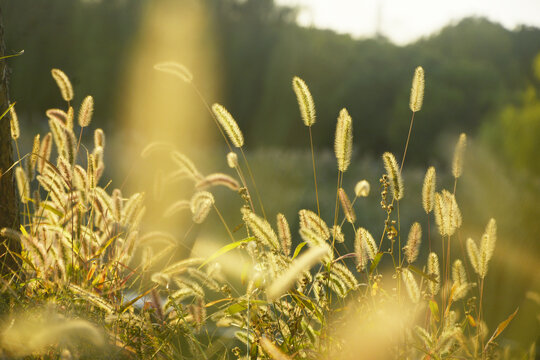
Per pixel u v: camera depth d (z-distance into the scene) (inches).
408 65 1531.7
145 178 460.4
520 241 237.9
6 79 113.5
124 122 1123.9
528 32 1494.8
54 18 611.8
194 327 97.7
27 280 97.3
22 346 69.6
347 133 92.7
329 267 86.1
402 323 82.3
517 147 432.8
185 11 1465.3
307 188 577.0
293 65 1552.7
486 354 94.3
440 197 97.9
